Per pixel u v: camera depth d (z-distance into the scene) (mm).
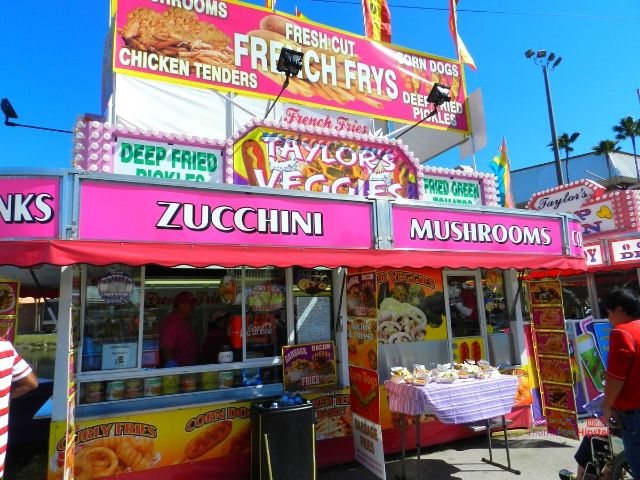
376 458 4828
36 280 5520
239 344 5375
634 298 3646
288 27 7008
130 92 6246
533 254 6035
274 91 6742
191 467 4633
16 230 3559
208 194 4215
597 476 4156
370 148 6441
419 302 6438
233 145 5574
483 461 5570
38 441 6387
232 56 6527
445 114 8188
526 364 6973
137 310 4949
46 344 11320
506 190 8727
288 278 5676
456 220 5555
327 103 7137
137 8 5992
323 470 5285
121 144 5113
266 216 4426
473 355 6715
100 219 3791
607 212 10664
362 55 7578
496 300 7145
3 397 2781
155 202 3992
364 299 5098
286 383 5320
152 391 4852
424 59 8195
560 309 6457
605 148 37719
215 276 5434
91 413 4422
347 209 4887
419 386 4801
